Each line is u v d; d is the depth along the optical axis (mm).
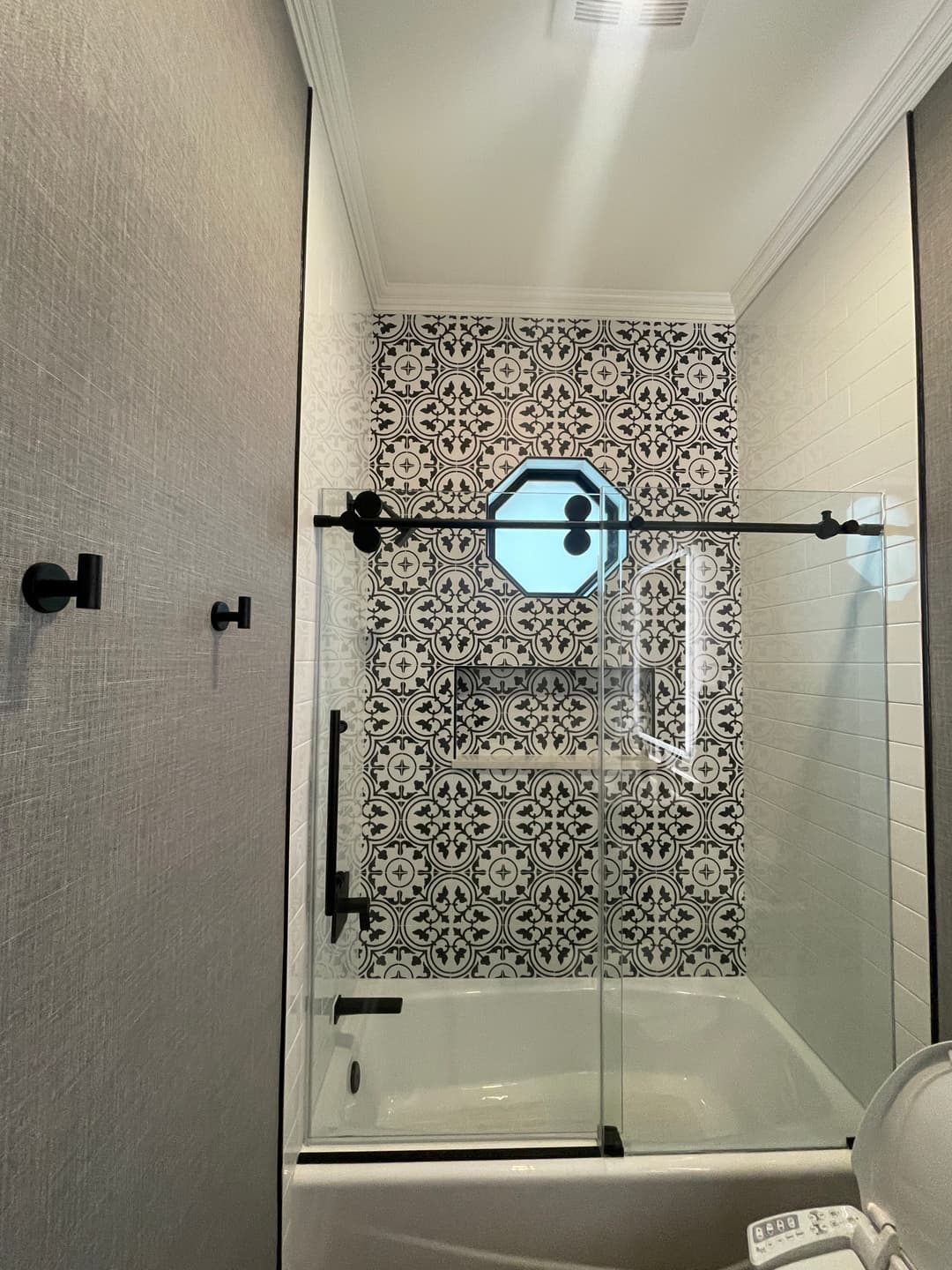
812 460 1960
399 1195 1361
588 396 2406
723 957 1640
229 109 934
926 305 1479
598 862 1675
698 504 2045
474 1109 1796
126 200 637
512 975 1966
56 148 521
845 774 1650
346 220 1853
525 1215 1374
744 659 1690
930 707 1455
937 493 1446
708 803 1680
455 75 1499
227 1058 958
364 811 1945
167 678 750
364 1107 1746
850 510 1661
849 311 1771
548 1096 1838
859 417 1729
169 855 760
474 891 1972
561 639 1881
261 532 1105
